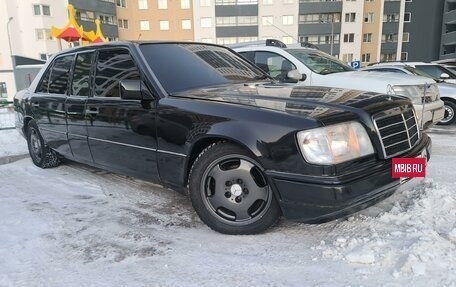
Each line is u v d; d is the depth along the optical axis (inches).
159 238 131.4
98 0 2049.7
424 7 2263.8
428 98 251.1
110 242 129.2
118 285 104.9
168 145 138.3
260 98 131.8
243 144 120.0
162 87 144.3
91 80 173.0
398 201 150.6
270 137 116.0
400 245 113.4
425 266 102.5
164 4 2325.3
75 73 184.4
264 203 125.3
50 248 125.6
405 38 2308.1
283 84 162.6
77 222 145.4
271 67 279.4
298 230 132.2
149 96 143.7
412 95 237.3
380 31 2196.1
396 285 97.7
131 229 138.5
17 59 908.6
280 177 114.9
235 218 129.9
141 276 108.9
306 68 262.2
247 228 128.3
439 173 192.4
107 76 165.3
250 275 107.1
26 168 224.5
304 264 111.0
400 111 131.4
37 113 207.6
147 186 185.6
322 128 110.7
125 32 2303.2
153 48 160.2
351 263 109.2
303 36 2183.8
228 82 160.9
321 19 2162.9
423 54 2300.7
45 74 212.4
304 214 114.7
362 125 117.3
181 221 144.6
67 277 109.3
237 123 122.0
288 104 124.4
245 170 125.3
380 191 117.1
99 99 164.2
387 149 121.1
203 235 132.4
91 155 175.0
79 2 1940.2
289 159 113.3
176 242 128.1
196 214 150.5
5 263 116.8
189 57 165.3
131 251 123.0
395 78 247.9
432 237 114.8
